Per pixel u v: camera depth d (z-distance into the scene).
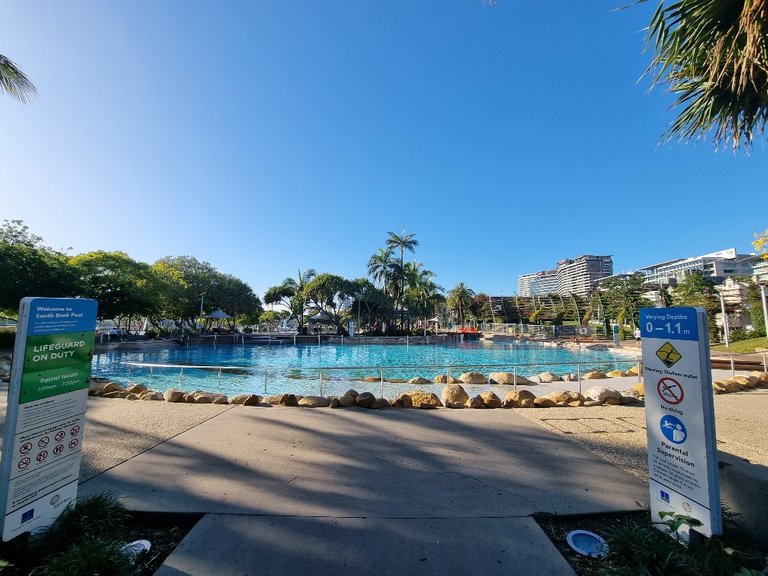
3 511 2.45
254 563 2.47
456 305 61.41
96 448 4.60
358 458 4.37
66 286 25.23
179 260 47.72
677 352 2.75
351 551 2.60
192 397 7.55
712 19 3.50
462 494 3.46
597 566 2.50
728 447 4.79
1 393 8.15
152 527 3.00
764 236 10.44
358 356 26.33
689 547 2.50
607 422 5.98
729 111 4.27
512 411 6.74
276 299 52.06
